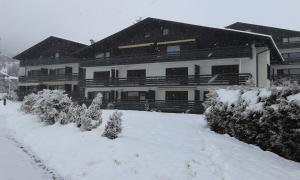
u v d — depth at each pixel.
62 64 50.41
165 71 34.97
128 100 36.03
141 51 37.22
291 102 10.13
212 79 30.98
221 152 9.68
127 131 13.42
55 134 13.59
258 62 31.05
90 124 12.95
